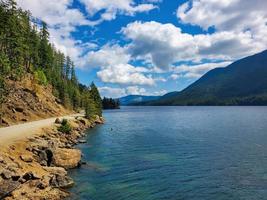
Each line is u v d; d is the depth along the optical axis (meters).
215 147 54.47
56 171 30.33
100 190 27.94
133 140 63.31
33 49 110.12
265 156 45.84
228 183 31.31
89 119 103.50
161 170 36.44
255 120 129.00
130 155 45.84
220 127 96.56
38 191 23.84
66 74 170.38
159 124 110.69
